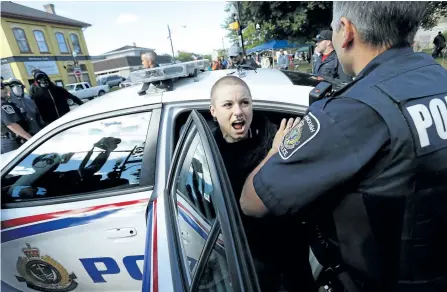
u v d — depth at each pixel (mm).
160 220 1143
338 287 915
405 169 573
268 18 16594
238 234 598
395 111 581
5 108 3600
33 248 1575
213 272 664
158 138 1499
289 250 1209
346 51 744
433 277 638
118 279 1564
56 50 23703
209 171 765
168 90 1604
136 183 1479
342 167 604
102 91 22688
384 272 652
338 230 698
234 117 1271
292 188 658
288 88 1526
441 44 11234
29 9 24109
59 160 1595
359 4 655
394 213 601
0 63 20469
